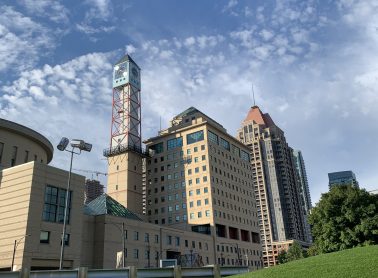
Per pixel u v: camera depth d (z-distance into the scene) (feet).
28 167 207.82
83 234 250.57
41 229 200.95
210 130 442.09
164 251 312.71
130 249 276.82
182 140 446.19
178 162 439.22
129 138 425.69
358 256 97.55
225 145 467.11
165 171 445.78
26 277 99.66
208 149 425.28
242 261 422.00
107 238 257.55
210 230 391.24
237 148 495.41
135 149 425.69
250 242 452.35
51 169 215.51
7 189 211.41
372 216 190.90
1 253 199.11
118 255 203.10
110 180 418.10
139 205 413.80
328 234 197.67
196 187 416.05
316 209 210.18
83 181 233.96
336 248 193.26
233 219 431.43
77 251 217.36
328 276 82.74
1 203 210.59
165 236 319.47
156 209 435.12
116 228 268.62
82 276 105.81
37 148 281.33
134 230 286.05
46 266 199.93
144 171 471.21
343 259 97.09
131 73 455.22
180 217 414.82
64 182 221.46
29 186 202.28
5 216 205.77
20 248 191.62
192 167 426.92
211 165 421.59
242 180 481.05
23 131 264.11
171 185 434.71
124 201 399.44
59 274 104.94
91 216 262.06
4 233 202.49
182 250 335.47
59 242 208.44
